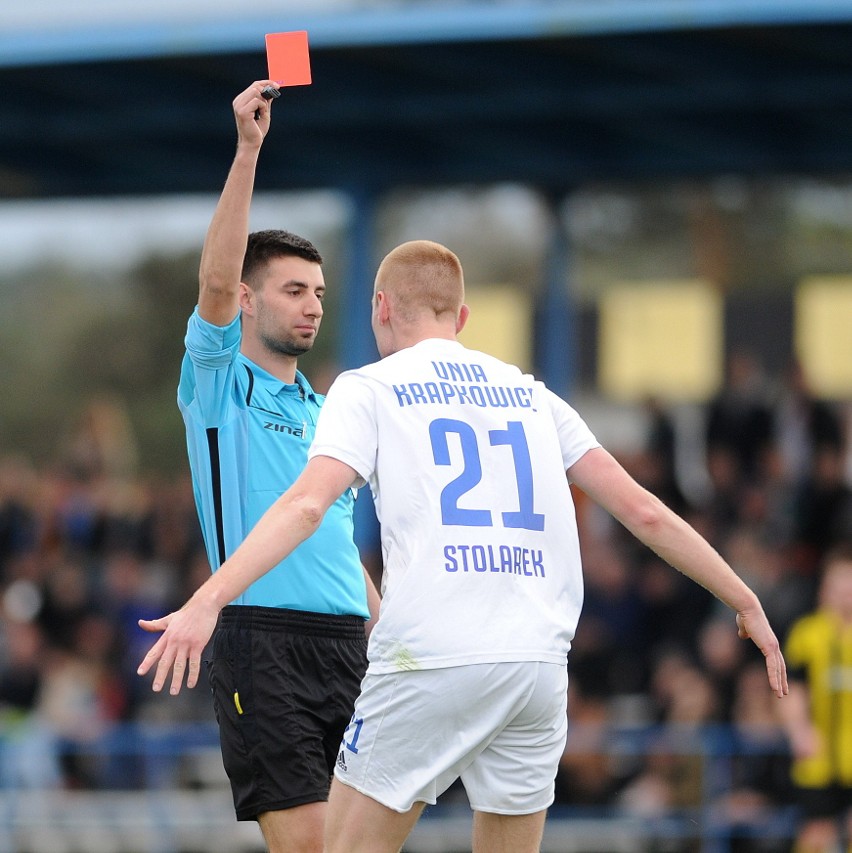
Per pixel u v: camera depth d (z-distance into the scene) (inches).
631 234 2089.1
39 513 1825.8
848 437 1642.5
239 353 683.4
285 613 656.4
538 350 1654.8
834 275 1849.2
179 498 1770.4
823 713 1213.7
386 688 542.0
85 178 1684.3
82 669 1551.4
